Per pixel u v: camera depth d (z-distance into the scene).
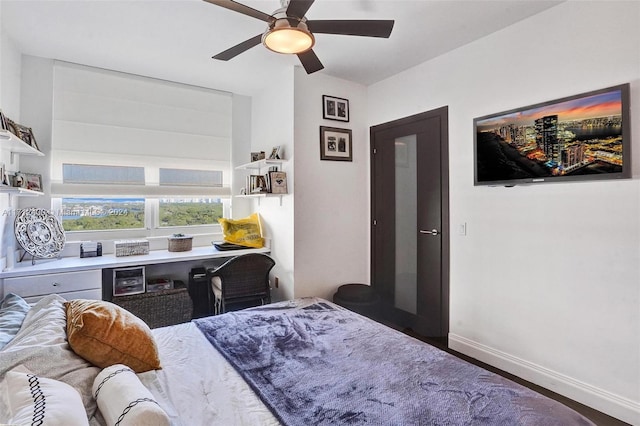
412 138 3.26
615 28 1.94
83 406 0.99
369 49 2.84
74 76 3.10
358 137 3.70
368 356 1.61
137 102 3.40
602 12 1.99
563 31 2.16
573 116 2.04
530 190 2.35
